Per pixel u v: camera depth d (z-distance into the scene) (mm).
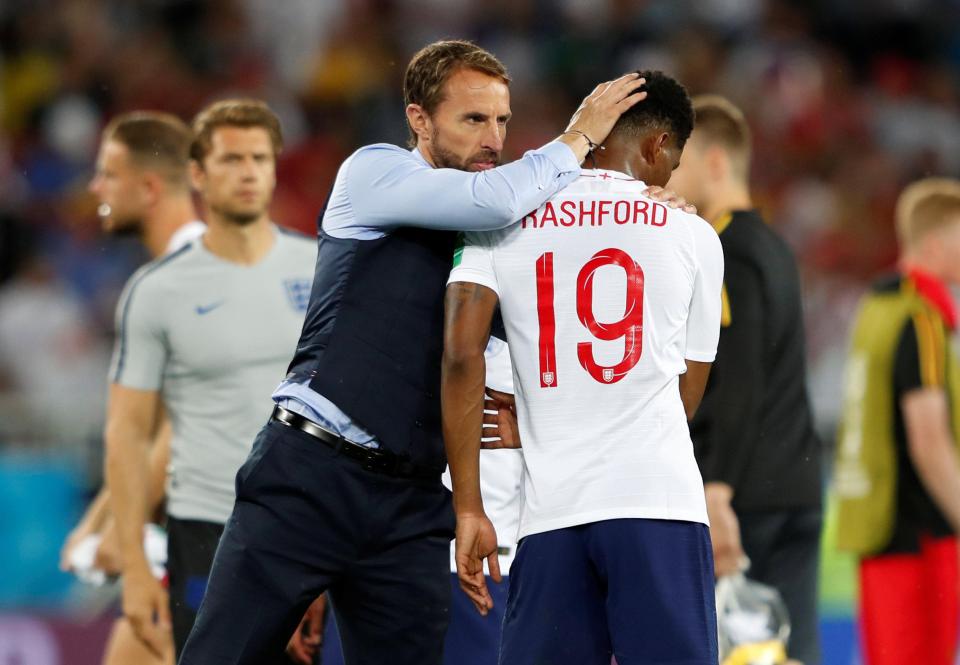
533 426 12617
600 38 56312
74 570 19703
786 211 51938
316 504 13383
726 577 18672
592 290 12445
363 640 14055
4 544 27719
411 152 13945
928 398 21625
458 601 16391
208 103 52469
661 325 12539
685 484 12383
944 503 21594
